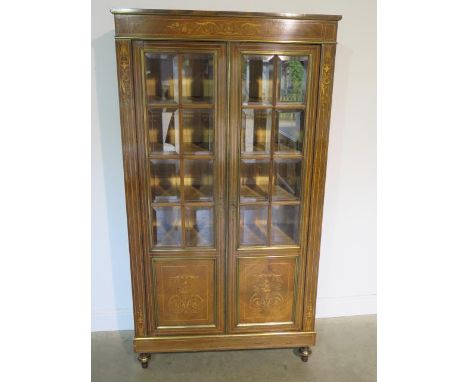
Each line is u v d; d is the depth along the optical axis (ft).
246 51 5.43
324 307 8.22
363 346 7.32
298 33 5.42
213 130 5.73
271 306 6.54
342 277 8.13
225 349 6.63
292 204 6.17
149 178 5.82
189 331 6.51
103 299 7.64
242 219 6.32
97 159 6.96
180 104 5.59
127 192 5.81
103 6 6.31
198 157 5.79
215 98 5.57
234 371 6.63
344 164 7.48
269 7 6.58
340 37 6.84
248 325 6.57
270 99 5.80
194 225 6.24
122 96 5.45
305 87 5.71
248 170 6.09
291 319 6.64
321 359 6.95
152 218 6.05
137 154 5.70
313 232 6.23
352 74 7.04
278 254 6.29
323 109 5.74
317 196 6.09
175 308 6.40
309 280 6.45
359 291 8.25
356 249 7.99
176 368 6.70
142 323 6.40
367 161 7.52
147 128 5.62
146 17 5.18
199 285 6.34
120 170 7.06
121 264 7.51
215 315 6.48
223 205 6.00
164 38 5.26
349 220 7.80
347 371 6.66
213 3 6.46
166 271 6.24
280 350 7.22
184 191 6.00
